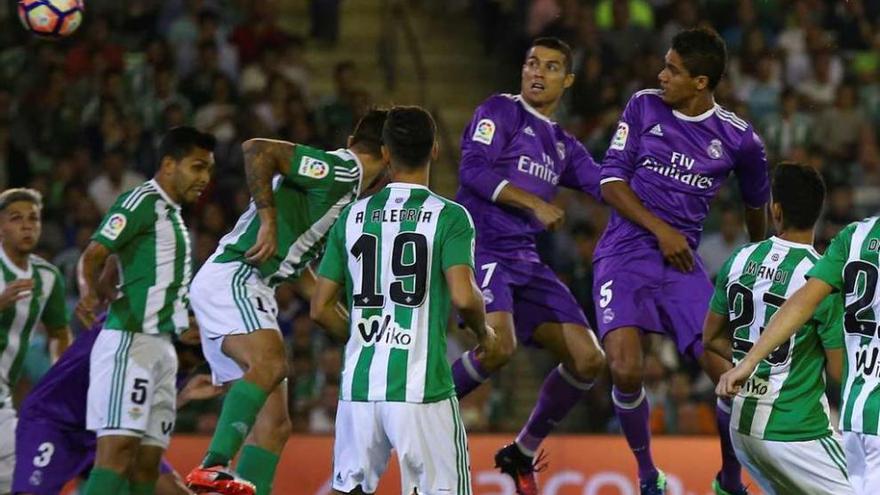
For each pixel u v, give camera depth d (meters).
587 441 36.75
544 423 26.98
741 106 52.62
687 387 41.00
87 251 24.38
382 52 56.53
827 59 54.97
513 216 26.47
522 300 26.72
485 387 41.97
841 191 48.41
